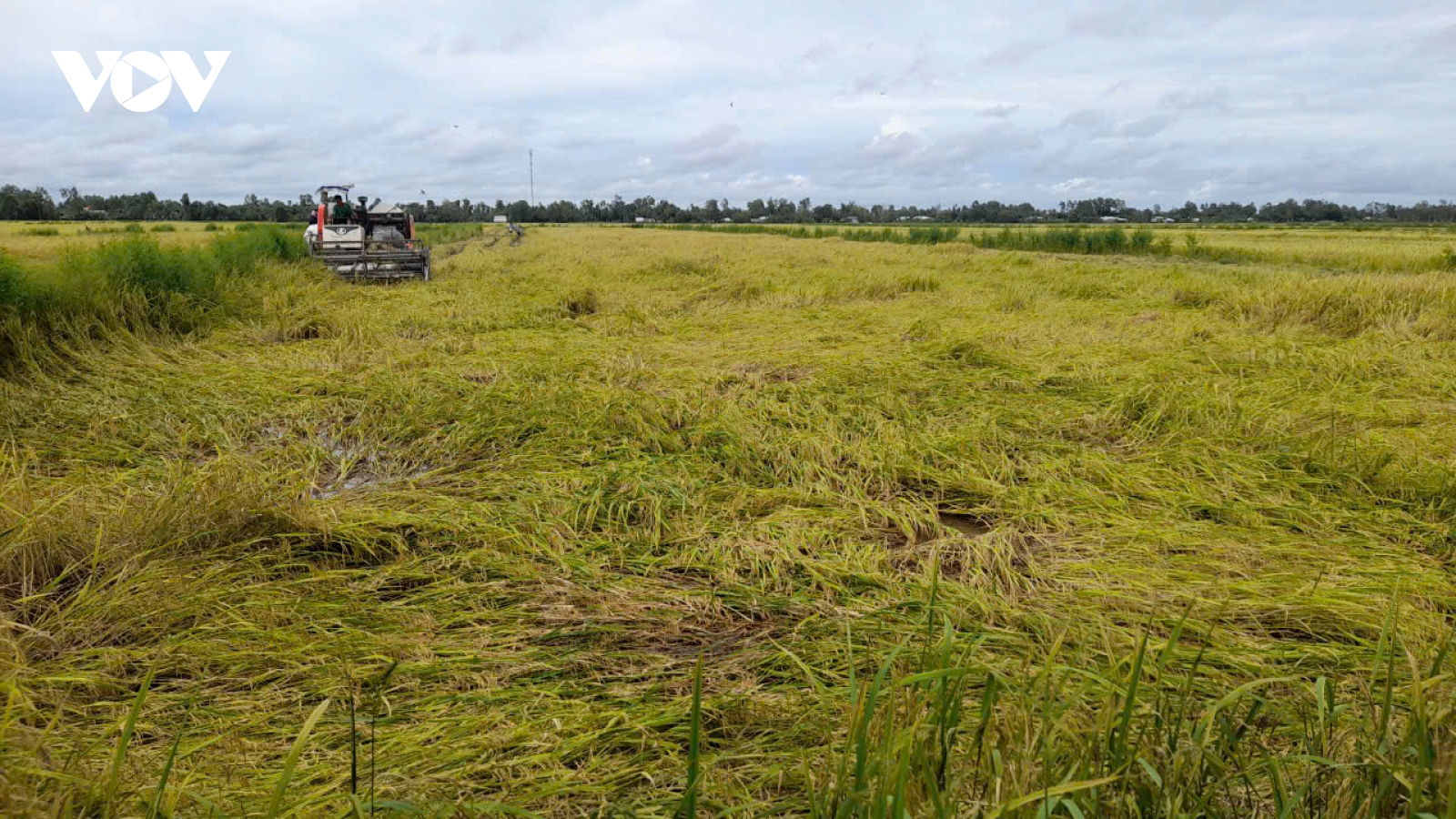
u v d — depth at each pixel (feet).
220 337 25.21
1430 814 4.19
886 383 19.35
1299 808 4.92
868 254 76.89
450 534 10.52
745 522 11.23
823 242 118.21
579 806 5.61
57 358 19.69
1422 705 4.89
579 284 43.65
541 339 26.37
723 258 68.54
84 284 23.58
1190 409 15.83
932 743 4.87
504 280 45.52
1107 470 13.03
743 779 5.80
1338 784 5.12
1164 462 13.62
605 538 10.64
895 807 4.00
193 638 7.68
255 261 39.50
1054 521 11.16
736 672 7.36
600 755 6.09
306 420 16.44
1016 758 4.85
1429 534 10.39
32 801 4.80
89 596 8.11
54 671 7.06
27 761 5.26
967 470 13.16
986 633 7.82
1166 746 5.30
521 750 6.18
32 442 14.10
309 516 10.14
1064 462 13.44
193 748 5.95
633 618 8.52
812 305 36.01
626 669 7.45
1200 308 33.09
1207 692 6.70
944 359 22.16
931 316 30.37
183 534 9.51
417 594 8.95
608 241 115.85
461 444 14.80
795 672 7.29
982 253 83.61
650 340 26.63
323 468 13.84
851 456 14.20
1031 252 88.89
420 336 27.48
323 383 19.15
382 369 20.57
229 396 17.97
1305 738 5.64
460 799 5.58
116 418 15.67
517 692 6.90
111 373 19.51
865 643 7.76
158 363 20.94
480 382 20.01
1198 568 9.62
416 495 12.01
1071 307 34.40
